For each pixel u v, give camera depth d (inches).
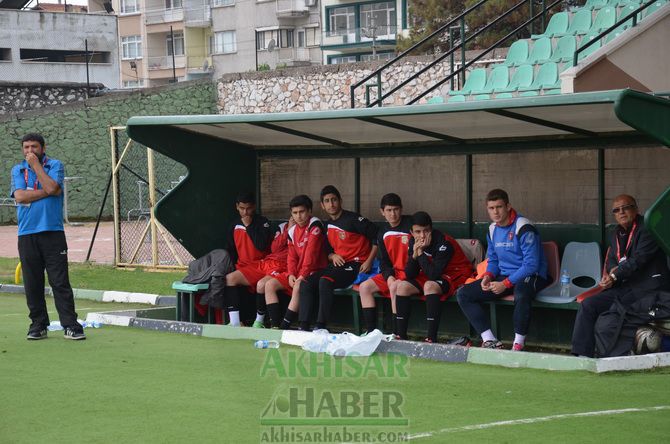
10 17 3513.8
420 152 685.9
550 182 629.0
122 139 1855.3
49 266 608.7
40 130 1876.2
